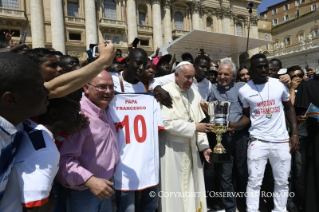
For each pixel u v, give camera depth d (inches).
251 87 142.1
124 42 1087.0
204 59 174.1
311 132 144.9
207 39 559.5
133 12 1079.6
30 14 934.4
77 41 998.4
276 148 136.4
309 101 143.9
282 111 140.2
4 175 51.3
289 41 1626.5
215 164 165.3
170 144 129.0
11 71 48.6
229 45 624.7
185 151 131.6
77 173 81.9
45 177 55.7
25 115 53.9
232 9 1365.7
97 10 1034.1
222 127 126.2
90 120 89.5
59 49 934.4
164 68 212.5
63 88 67.1
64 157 83.9
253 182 138.9
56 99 74.0
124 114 111.0
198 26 1252.5
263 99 137.9
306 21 1509.6
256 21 1451.8
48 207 62.5
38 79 52.8
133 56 117.4
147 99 116.4
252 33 1444.4
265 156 138.0
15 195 55.0
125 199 106.7
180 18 1247.5
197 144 139.2
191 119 135.6
